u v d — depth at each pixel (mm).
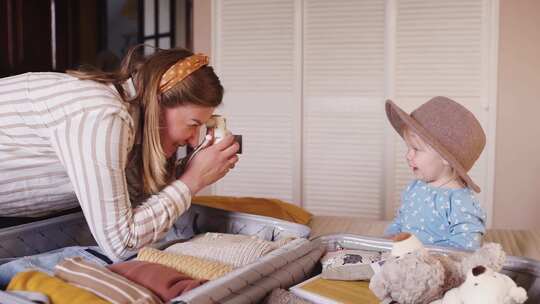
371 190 3213
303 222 1921
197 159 1220
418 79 3070
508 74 2930
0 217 1354
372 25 3127
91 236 1429
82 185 1054
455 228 1400
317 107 3264
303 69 3270
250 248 1126
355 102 3193
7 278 1102
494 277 719
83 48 3627
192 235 1482
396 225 1584
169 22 3648
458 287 763
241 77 3379
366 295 897
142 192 1256
